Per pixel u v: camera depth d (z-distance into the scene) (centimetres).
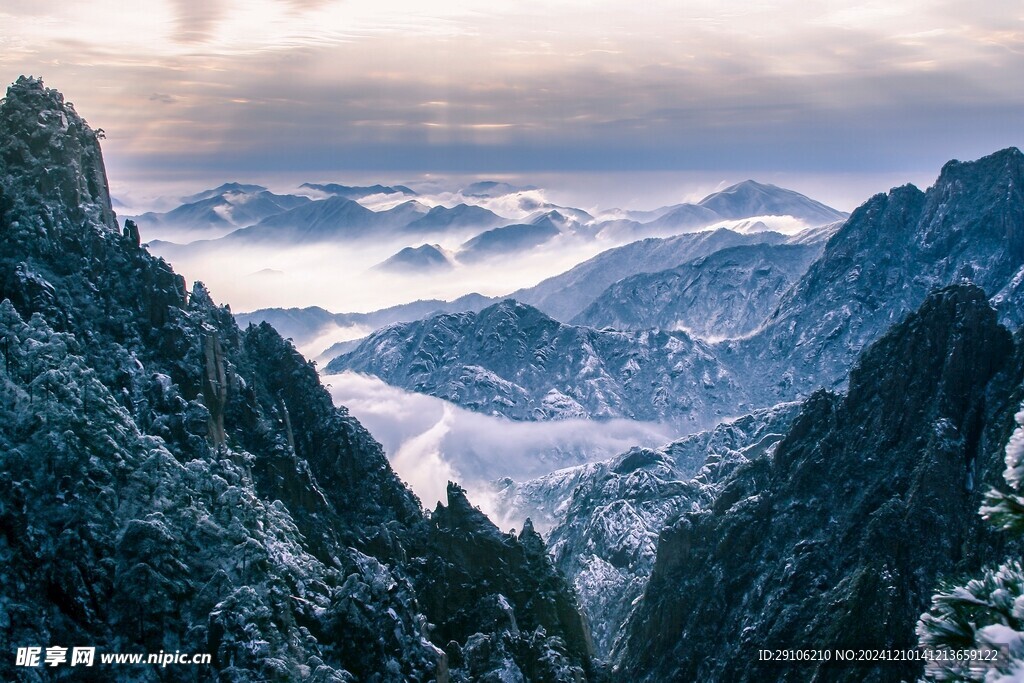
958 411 17188
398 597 10612
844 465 17550
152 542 9162
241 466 11400
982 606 3609
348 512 12975
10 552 8744
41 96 12594
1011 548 14900
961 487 16212
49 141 12325
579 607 13788
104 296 11706
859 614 15138
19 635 8569
